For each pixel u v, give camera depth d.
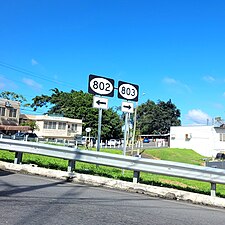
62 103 78.31
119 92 12.45
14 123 58.53
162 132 110.94
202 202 8.05
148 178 10.80
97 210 6.23
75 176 9.47
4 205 6.11
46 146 10.19
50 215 5.62
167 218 6.09
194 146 63.94
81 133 70.12
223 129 63.06
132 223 5.53
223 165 41.88
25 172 10.23
